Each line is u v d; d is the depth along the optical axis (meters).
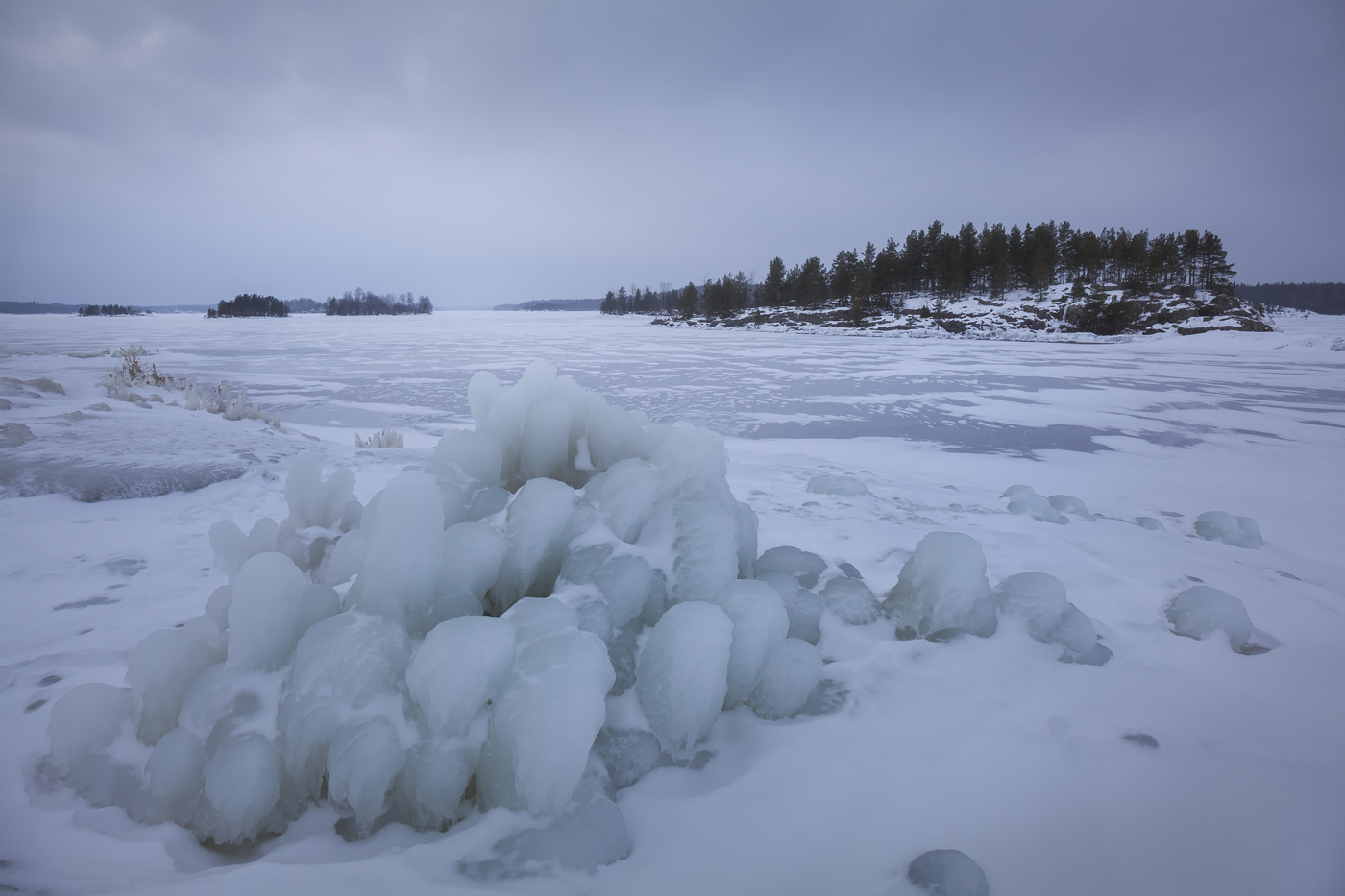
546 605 1.85
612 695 1.94
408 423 13.08
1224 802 1.62
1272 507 6.93
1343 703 2.16
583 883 1.33
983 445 10.93
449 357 29.78
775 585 2.60
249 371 22.88
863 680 2.23
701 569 2.24
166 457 5.87
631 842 1.47
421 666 1.56
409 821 1.52
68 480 5.08
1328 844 1.46
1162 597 3.23
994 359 30.52
